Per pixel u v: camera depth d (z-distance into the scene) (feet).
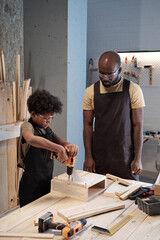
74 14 10.73
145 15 13.80
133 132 7.47
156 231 3.87
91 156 7.66
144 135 13.12
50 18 10.70
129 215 4.34
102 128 7.41
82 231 3.86
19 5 10.36
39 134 5.69
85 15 11.50
